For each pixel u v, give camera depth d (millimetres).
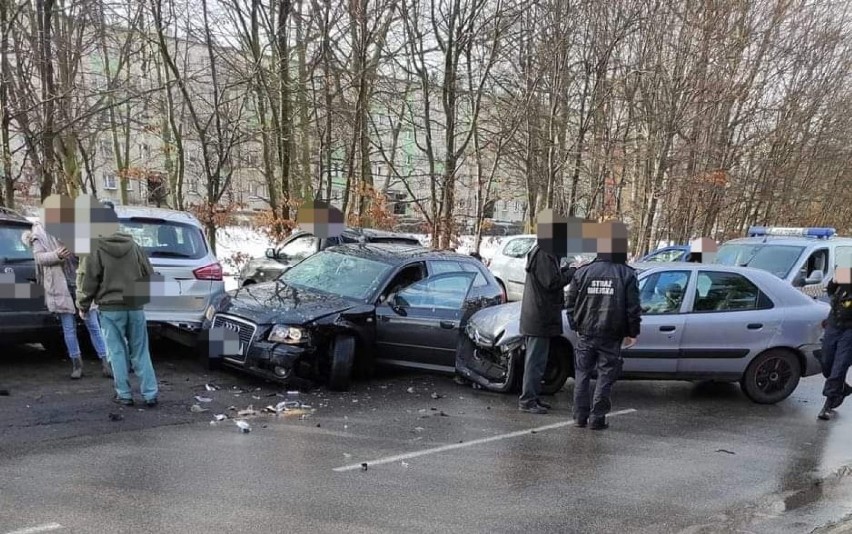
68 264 6191
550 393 7098
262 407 5898
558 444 5406
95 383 6195
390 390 6902
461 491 4273
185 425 5242
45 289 6082
